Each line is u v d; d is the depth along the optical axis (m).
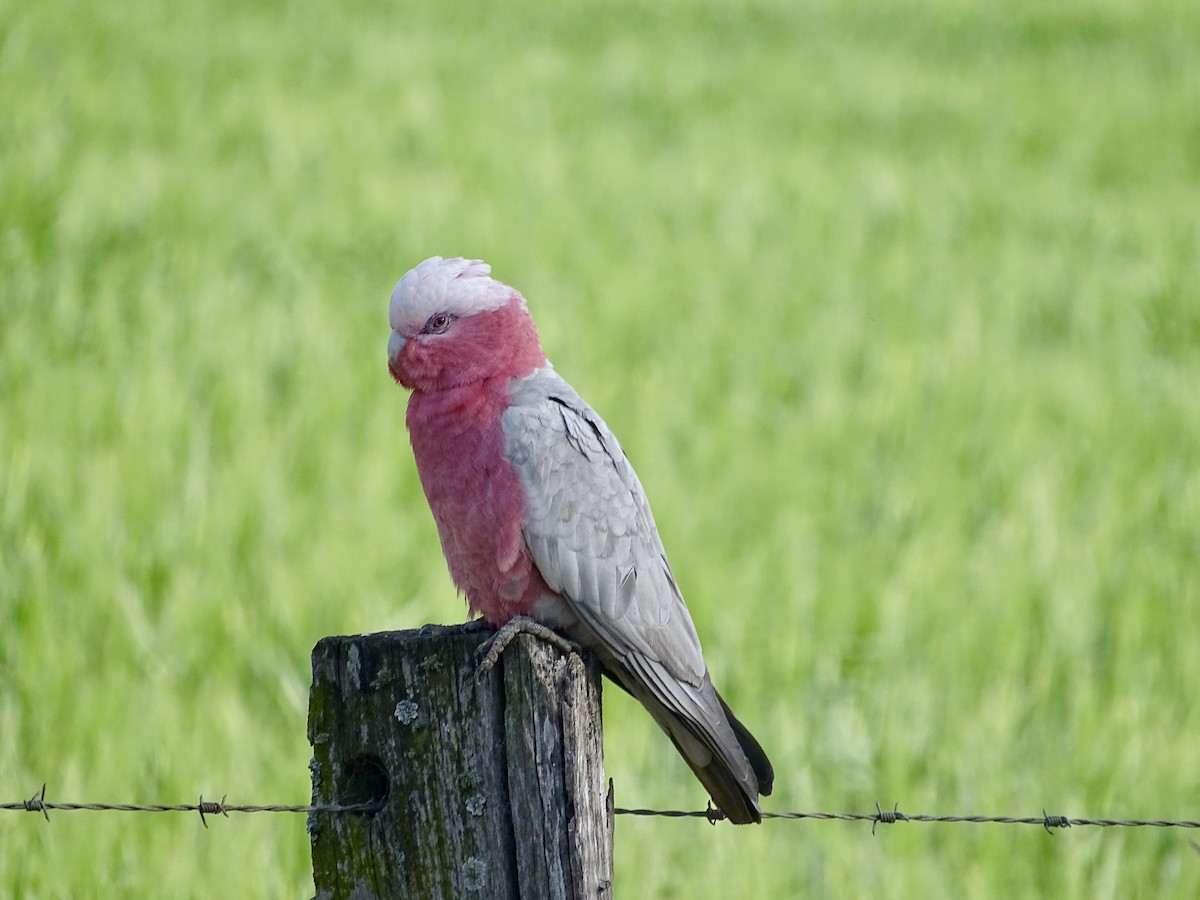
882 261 21.41
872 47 39.88
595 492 6.38
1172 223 24.36
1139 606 10.73
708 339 17.20
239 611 10.01
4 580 10.17
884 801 8.86
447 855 4.79
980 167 27.86
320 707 4.88
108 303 15.94
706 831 8.38
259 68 29.84
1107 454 14.26
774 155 27.31
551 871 4.74
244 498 11.54
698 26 41.47
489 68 32.84
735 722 6.42
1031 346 18.39
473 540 6.46
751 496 12.85
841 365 16.69
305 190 21.81
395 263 19.11
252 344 15.62
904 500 12.75
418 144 25.33
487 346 6.54
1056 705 10.07
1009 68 37.72
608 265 19.41
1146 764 9.13
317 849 4.87
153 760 8.66
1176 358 18.30
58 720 9.02
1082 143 29.92
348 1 39.56
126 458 11.98
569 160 25.28
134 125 24.41
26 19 30.72
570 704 4.80
